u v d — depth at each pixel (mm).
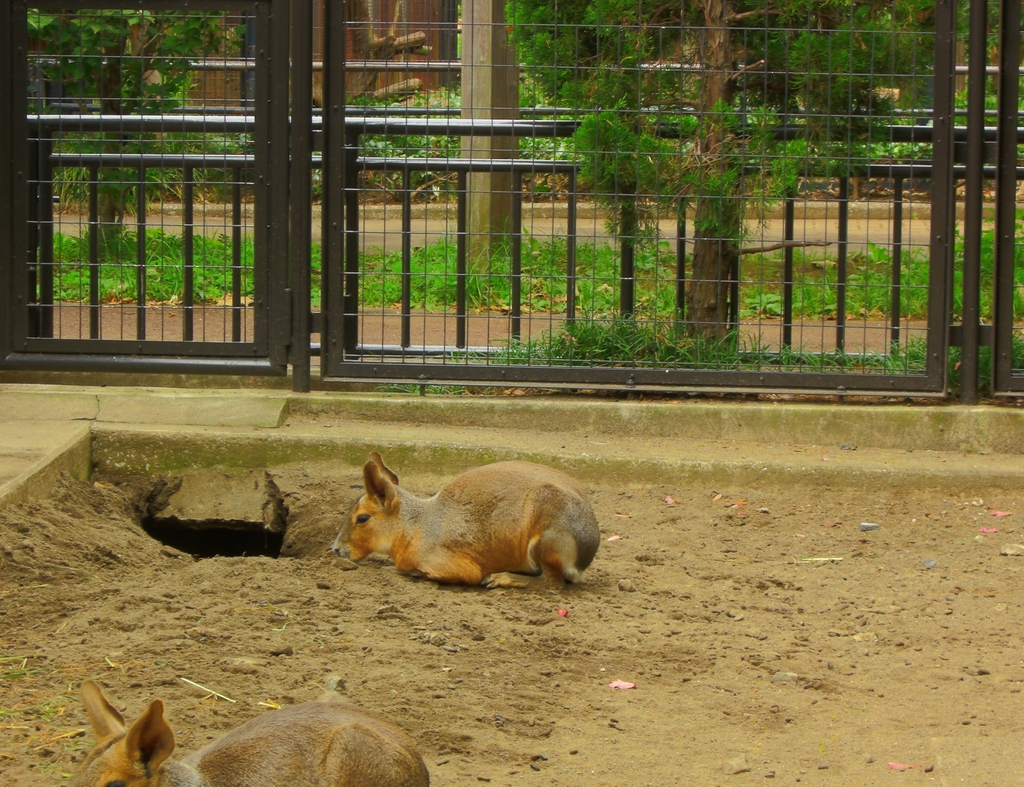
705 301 12078
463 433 10680
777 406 10945
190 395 10906
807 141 11289
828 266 16531
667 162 11391
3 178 10859
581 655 6863
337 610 7293
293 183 10789
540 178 16297
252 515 9953
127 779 3754
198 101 13734
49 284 11391
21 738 5277
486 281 15695
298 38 10594
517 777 5273
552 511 7910
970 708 6352
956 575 8578
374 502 8195
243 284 13891
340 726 4227
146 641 6500
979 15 10586
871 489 10039
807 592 8227
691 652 6992
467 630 7090
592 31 11633
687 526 9445
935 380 10914
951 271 10859
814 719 6152
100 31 11234
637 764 5488
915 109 11438
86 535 8391
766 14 10969
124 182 11359
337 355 11070
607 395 11609
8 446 9320
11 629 6781
